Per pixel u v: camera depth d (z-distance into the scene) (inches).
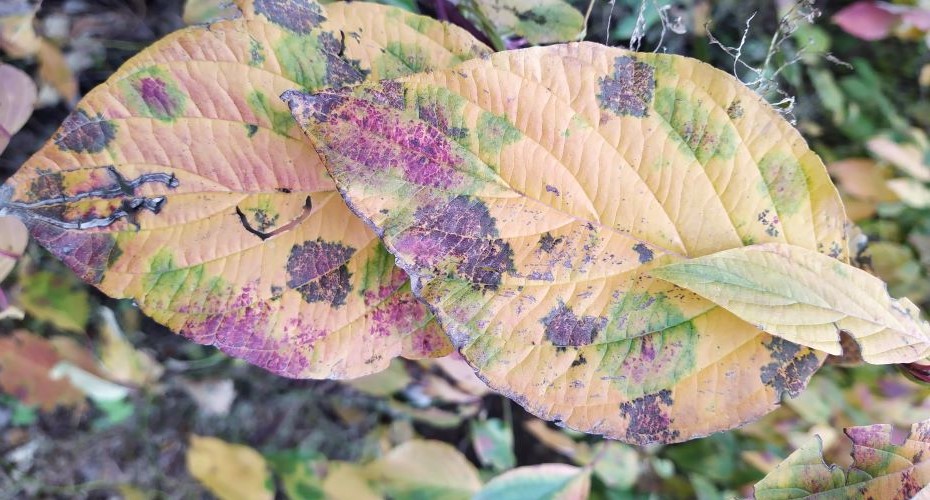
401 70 6.8
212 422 12.0
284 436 12.0
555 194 6.5
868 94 11.3
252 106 6.7
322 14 6.7
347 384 11.4
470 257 6.4
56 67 9.7
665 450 10.9
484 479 10.8
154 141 6.6
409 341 7.0
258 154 6.8
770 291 6.5
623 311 6.6
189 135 6.7
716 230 6.6
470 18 8.0
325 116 6.1
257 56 6.7
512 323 6.5
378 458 10.6
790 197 6.6
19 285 10.0
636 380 6.6
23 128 10.0
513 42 8.0
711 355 6.7
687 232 6.6
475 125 6.4
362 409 11.8
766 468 10.5
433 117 6.3
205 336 6.8
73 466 11.7
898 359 6.5
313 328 6.9
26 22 9.3
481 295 6.4
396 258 6.2
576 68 6.4
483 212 6.4
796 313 6.4
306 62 6.7
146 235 6.7
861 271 6.5
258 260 6.8
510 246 6.5
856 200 11.2
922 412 10.2
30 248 10.0
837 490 6.7
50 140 6.4
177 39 6.6
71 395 10.8
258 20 6.6
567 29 7.9
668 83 6.4
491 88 6.3
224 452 10.8
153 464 11.9
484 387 10.2
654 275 6.6
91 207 6.5
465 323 6.4
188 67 6.6
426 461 10.5
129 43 10.0
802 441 10.4
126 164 6.6
